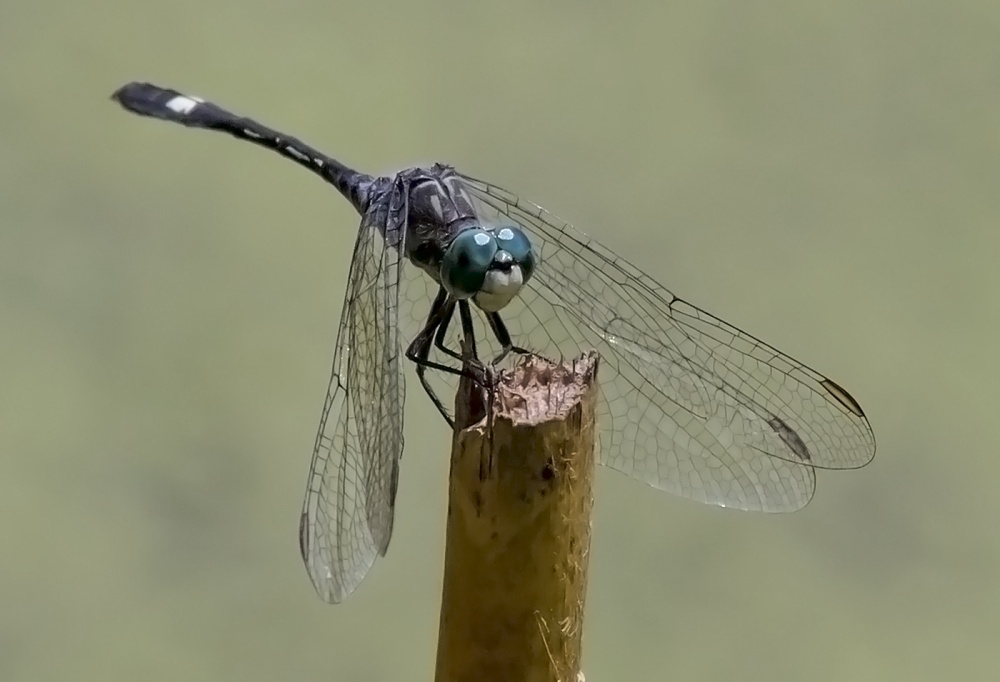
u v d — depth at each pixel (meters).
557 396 0.56
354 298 0.57
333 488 0.57
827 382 0.57
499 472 0.55
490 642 0.56
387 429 0.56
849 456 0.57
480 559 0.56
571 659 0.56
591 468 0.56
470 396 0.56
